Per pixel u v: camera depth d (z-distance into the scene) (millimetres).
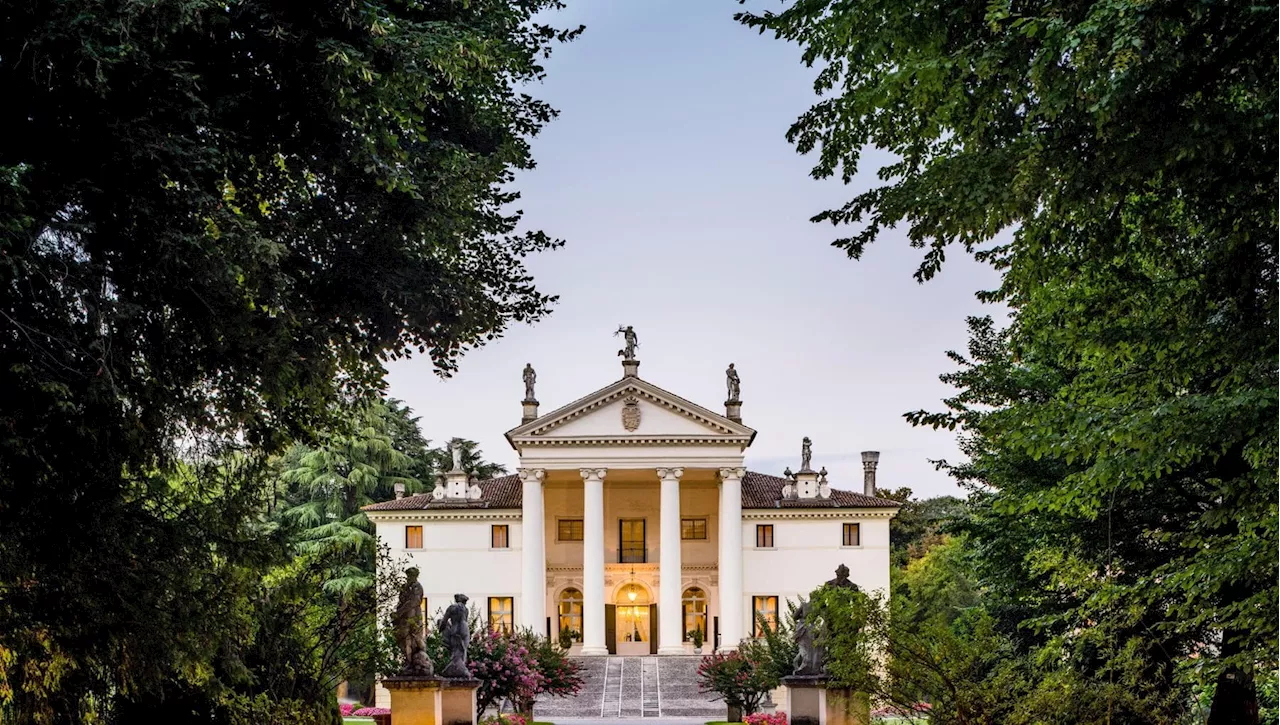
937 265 13305
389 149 14703
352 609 23750
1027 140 10469
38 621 12633
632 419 65375
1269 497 12359
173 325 13719
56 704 13445
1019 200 10234
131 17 11711
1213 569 12594
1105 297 13633
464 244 18984
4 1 11398
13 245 11422
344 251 16500
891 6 10992
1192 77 9648
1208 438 11562
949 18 10906
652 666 62781
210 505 14797
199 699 16750
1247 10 8977
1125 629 17141
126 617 13016
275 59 13727
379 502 72438
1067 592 22609
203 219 12898
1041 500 14375
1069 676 14656
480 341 18516
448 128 17797
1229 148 9602
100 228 12797
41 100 12289
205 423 14500
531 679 37812
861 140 13148
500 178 18531
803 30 12195
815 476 69250
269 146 14641
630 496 71062
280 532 15391
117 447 12961
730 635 63906
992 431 13375
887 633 15703
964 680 15109
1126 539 21859
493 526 67375
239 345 13617
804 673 24562
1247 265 11617
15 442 11273
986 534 26953
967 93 11023
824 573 66625
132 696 14859
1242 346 11906
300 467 69562
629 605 69375
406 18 15641
